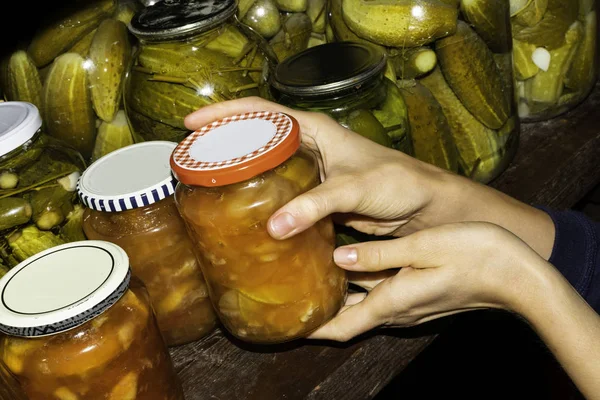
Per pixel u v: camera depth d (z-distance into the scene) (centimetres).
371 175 77
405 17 90
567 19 108
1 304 68
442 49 93
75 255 72
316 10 101
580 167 110
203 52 88
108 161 83
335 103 87
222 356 84
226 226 69
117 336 69
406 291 77
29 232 80
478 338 145
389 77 93
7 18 90
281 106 81
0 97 95
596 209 149
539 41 109
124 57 92
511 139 103
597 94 122
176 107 87
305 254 71
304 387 79
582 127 115
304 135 82
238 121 73
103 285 68
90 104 92
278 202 68
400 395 141
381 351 84
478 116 98
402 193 79
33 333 66
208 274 73
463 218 86
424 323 87
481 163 101
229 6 88
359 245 76
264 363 82
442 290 76
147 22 87
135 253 79
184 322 83
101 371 69
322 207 69
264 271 70
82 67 90
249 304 72
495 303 77
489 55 96
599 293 85
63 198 82
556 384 128
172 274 80
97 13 91
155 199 77
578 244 86
